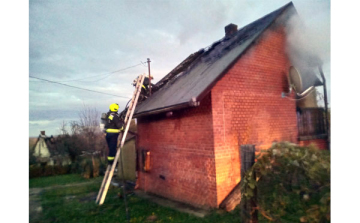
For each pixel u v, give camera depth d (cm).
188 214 450
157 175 651
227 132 468
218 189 445
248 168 306
